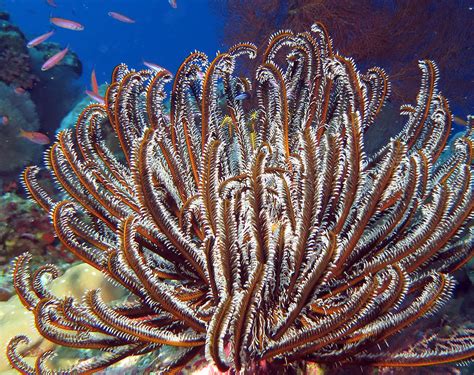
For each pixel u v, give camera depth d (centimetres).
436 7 82
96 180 36
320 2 80
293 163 29
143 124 37
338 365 27
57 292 46
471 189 29
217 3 96
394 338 31
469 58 84
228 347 26
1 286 56
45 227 68
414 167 27
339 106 35
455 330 34
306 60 34
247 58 85
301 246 25
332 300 29
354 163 26
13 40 126
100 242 32
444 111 36
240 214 27
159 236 30
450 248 31
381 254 28
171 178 35
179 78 35
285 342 24
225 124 41
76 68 151
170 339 26
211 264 25
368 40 80
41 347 39
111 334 27
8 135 105
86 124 37
